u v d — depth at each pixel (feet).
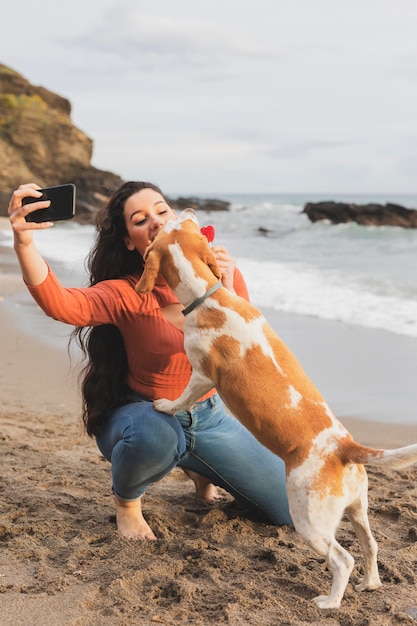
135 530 11.94
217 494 14.21
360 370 22.84
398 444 16.48
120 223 12.21
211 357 10.26
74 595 9.79
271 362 10.13
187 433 12.03
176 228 10.80
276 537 12.09
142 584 10.20
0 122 169.07
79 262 48.06
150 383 12.10
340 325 29.66
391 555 11.20
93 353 12.41
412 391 20.56
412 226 104.27
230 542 11.84
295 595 9.97
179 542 11.54
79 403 19.81
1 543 11.48
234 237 90.02
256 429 10.08
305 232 96.58
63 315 11.18
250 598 9.86
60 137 172.65
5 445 16.20
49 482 14.08
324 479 9.47
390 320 30.32
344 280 42.19
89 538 11.68
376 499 13.50
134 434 11.19
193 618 9.32
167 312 11.82
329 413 9.98
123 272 12.53
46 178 171.22
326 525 9.48
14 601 9.62
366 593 10.10
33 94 192.34
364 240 80.84
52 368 23.32
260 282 41.60
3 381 21.83
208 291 10.37
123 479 11.55
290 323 30.27
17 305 34.50
